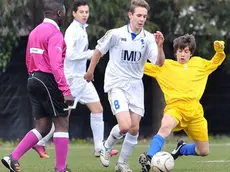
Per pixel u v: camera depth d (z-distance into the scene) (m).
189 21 46.47
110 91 22.58
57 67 20.00
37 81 20.67
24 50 48.06
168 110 22.47
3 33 45.88
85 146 40.69
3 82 48.06
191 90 22.47
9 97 48.16
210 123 51.22
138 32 22.42
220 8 47.03
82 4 27.92
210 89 51.03
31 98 21.23
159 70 22.78
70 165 26.56
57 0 20.92
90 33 43.56
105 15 44.31
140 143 44.28
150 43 22.52
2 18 45.12
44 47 20.67
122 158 23.30
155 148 21.91
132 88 22.64
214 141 45.03
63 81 20.08
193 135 23.05
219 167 25.61
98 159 29.62
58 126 21.05
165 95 22.64
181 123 22.53
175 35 47.47
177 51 22.88
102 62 47.81
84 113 49.16
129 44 22.30
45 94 20.73
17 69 48.12
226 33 47.84
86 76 23.05
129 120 22.02
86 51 28.06
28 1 45.72
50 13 20.88
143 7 22.17
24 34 47.44
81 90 28.25
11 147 41.34
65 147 21.06
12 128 48.22
